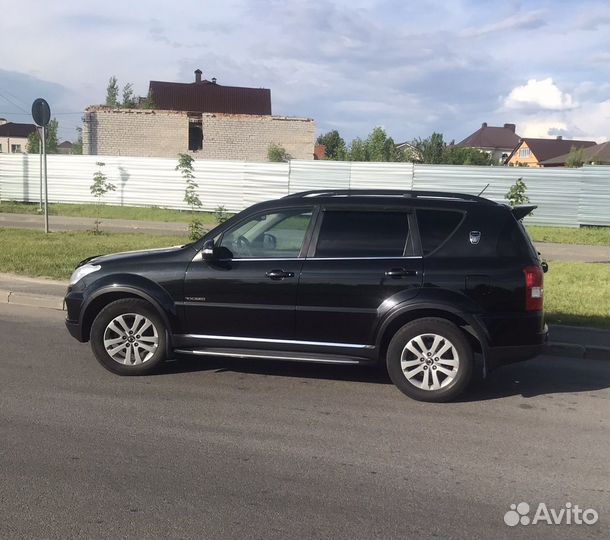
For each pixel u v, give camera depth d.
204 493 3.46
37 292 8.82
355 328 5.15
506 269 5.05
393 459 4.00
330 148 53.72
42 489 3.44
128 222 19.28
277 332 5.29
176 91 34.84
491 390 5.59
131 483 3.54
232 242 5.47
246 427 4.48
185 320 5.43
